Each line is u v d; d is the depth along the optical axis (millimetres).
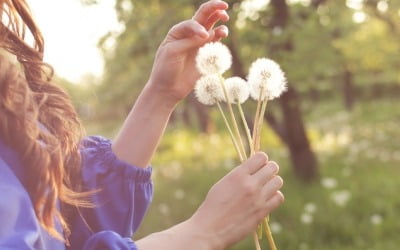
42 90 1119
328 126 16062
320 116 21547
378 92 25438
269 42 6211
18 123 920
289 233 5895
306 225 6023
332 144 10773
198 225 934
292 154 7785
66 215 1185
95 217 1229
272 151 10195
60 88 1146
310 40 6438
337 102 25281
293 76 6301
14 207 836
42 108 1071
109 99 18359
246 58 6488
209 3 1198
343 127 15328
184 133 17672
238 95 1086
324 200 6844
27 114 944
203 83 1095
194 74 1221
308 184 7590
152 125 1251
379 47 11688
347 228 5938
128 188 1247
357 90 25859
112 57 8797
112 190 1243
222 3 1198
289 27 6094
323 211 6441
